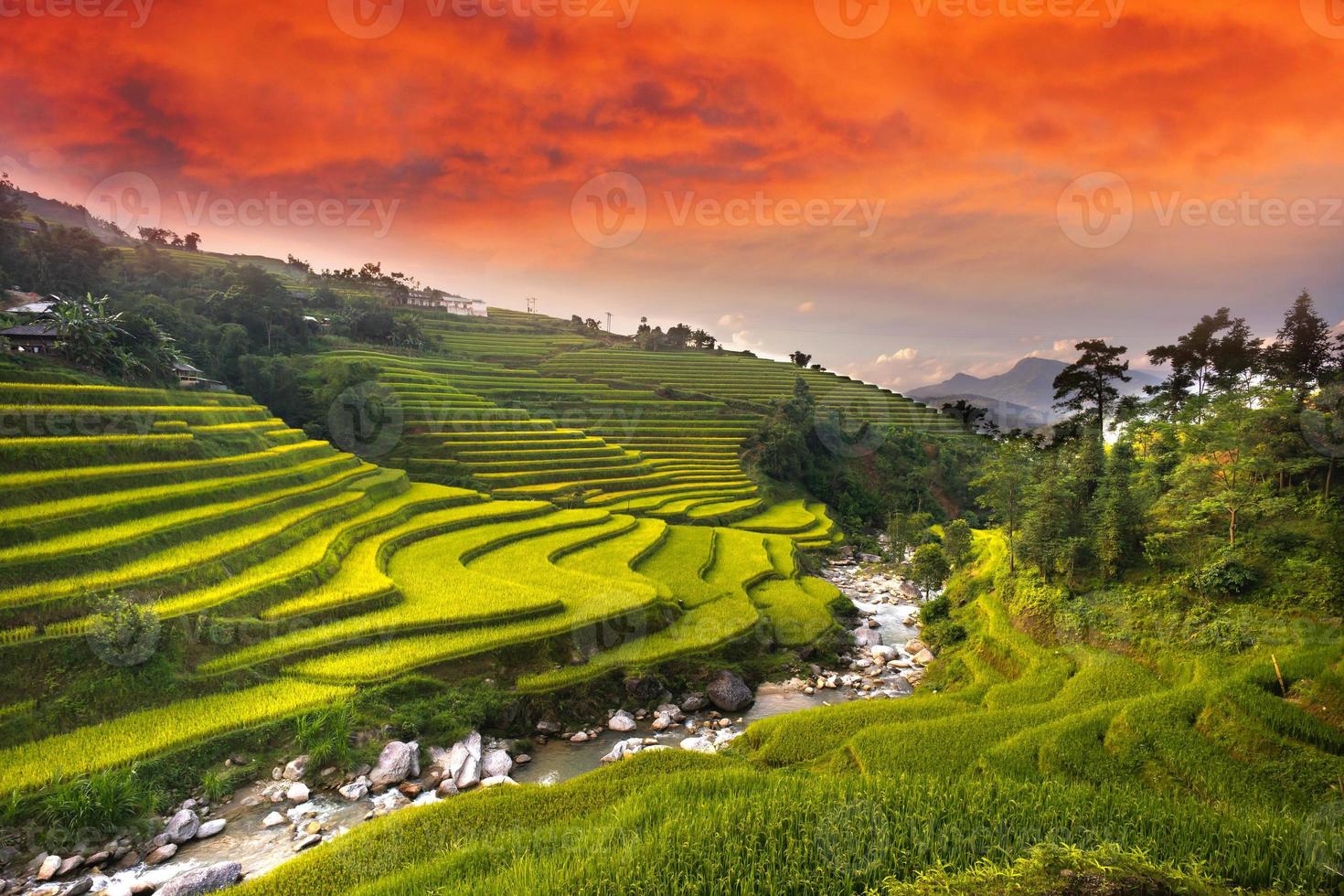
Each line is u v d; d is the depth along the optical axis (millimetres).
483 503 56000
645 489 70438
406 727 26516
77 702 23312
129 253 92750
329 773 24031
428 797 23672
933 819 14516
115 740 22625
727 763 22766
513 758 26984
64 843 19500
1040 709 24453
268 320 77625
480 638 31234
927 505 89250
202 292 81375
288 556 34969
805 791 17141
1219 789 17922
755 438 89000
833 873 12883
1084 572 33000
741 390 111938
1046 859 10406
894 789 16641
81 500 31500
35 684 23078
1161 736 20188
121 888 18500
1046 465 38281
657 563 47125
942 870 11312
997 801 15594
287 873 16188
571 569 42875
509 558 43312
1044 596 33281
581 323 170875
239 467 42156
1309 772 17812
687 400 102812
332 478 48688
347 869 16266
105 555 28391
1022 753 20828
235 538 34000
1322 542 25969
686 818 15734
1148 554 30453
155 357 52125
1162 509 32219
